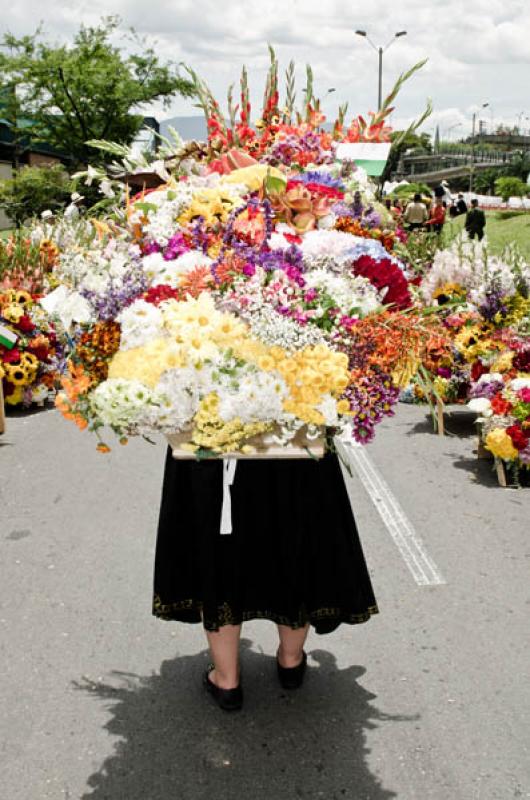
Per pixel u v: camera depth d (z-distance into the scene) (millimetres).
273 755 3156
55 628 4105
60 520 5488
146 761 3127
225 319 2791
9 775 3059
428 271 8586
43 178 34938
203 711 3439
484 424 6480
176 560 3258
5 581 4602
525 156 107375
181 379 2777
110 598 4402
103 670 3748
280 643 3521
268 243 3021
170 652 3900
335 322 2885
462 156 127750
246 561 3199
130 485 6180
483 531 5328
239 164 3666
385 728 3318
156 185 3686
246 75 4090
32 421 8414
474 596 4445
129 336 2824
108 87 44031
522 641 3982
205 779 3025
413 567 4805
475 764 3104
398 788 2979
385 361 2891
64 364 3066
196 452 2914
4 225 35188
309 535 3211
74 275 2977
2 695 3557
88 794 2953
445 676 3691
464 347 7789
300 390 2812
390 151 4035
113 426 2910
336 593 3279
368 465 6738
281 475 3117
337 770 3070
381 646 3955
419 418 8359
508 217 48938
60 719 3391
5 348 8727
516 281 7848
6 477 6445
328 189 3518
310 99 4320
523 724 3346
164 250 3102
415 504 5820
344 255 3064
